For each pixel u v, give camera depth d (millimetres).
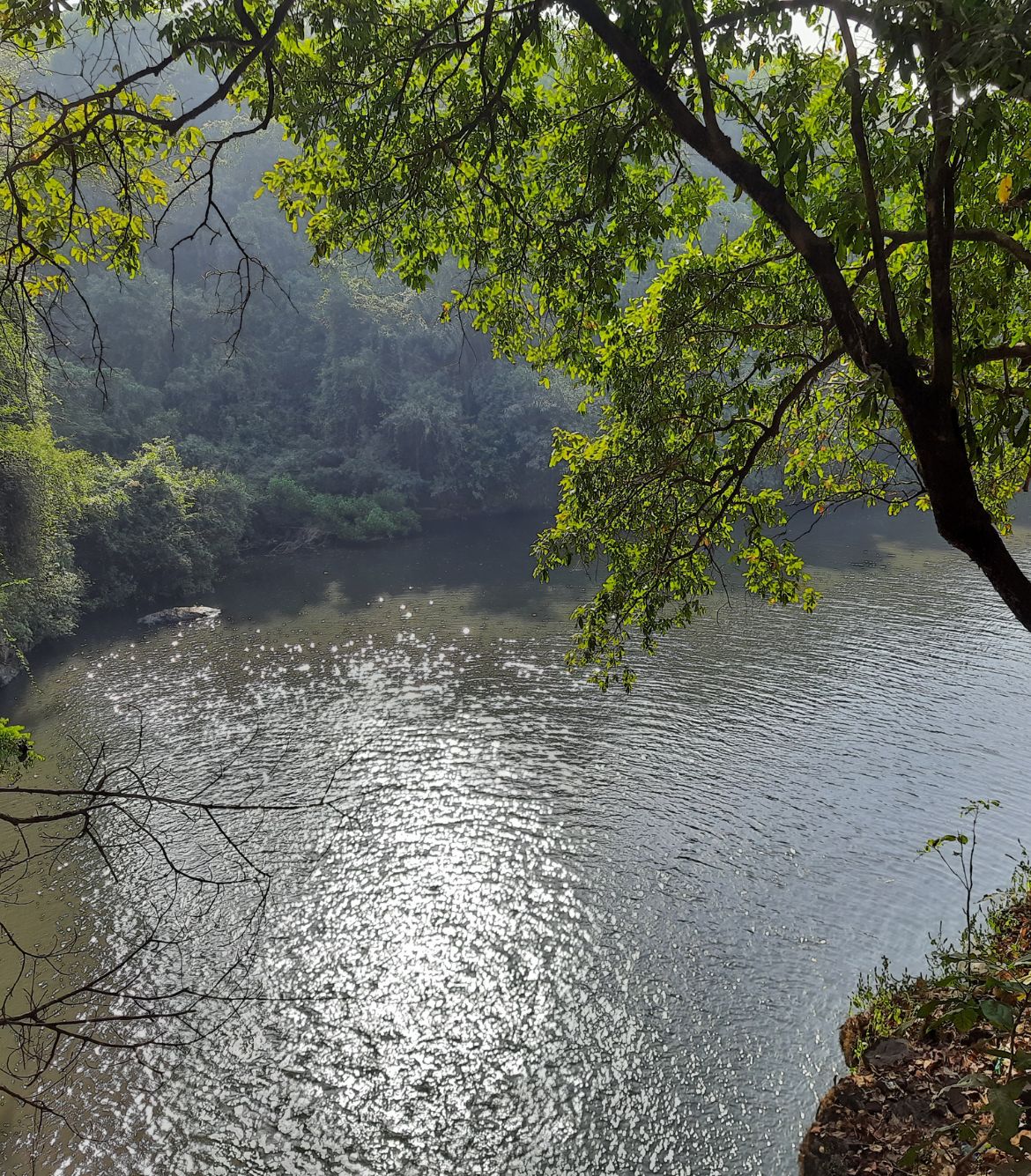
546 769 19266
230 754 20688
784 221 4145
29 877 15344
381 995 12516
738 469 7992
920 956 12227
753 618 29031
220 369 53719
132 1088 10977
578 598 34906
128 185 5305
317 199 7191
